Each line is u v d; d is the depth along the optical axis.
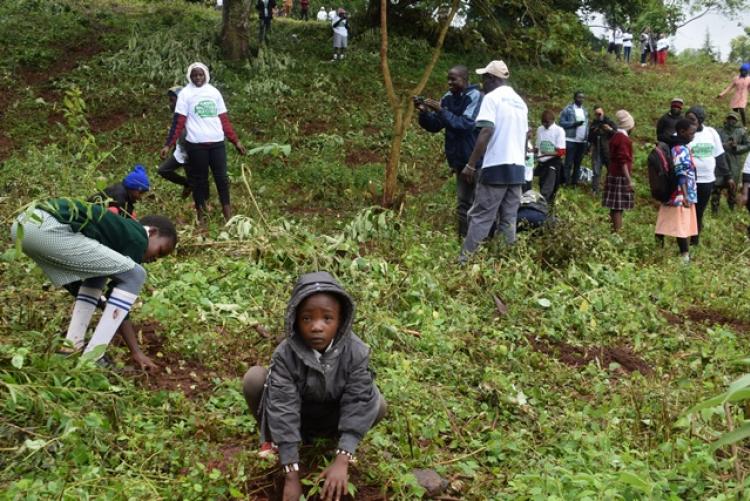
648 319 7.09
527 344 6.25
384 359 5.32
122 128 14.56
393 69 19.08
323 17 26.84
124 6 21.84
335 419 3.87
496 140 7.79
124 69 16.95
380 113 16.38
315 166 13.32
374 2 21.44
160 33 18.02
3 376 4.12
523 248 7.98
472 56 20.83
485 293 7.03
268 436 3.77
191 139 9.15
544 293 7.21
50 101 15.63
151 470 3.87
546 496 3.73
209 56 17.56
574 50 20.73
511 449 4.32
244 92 16.50
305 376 3.61
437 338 5.79
